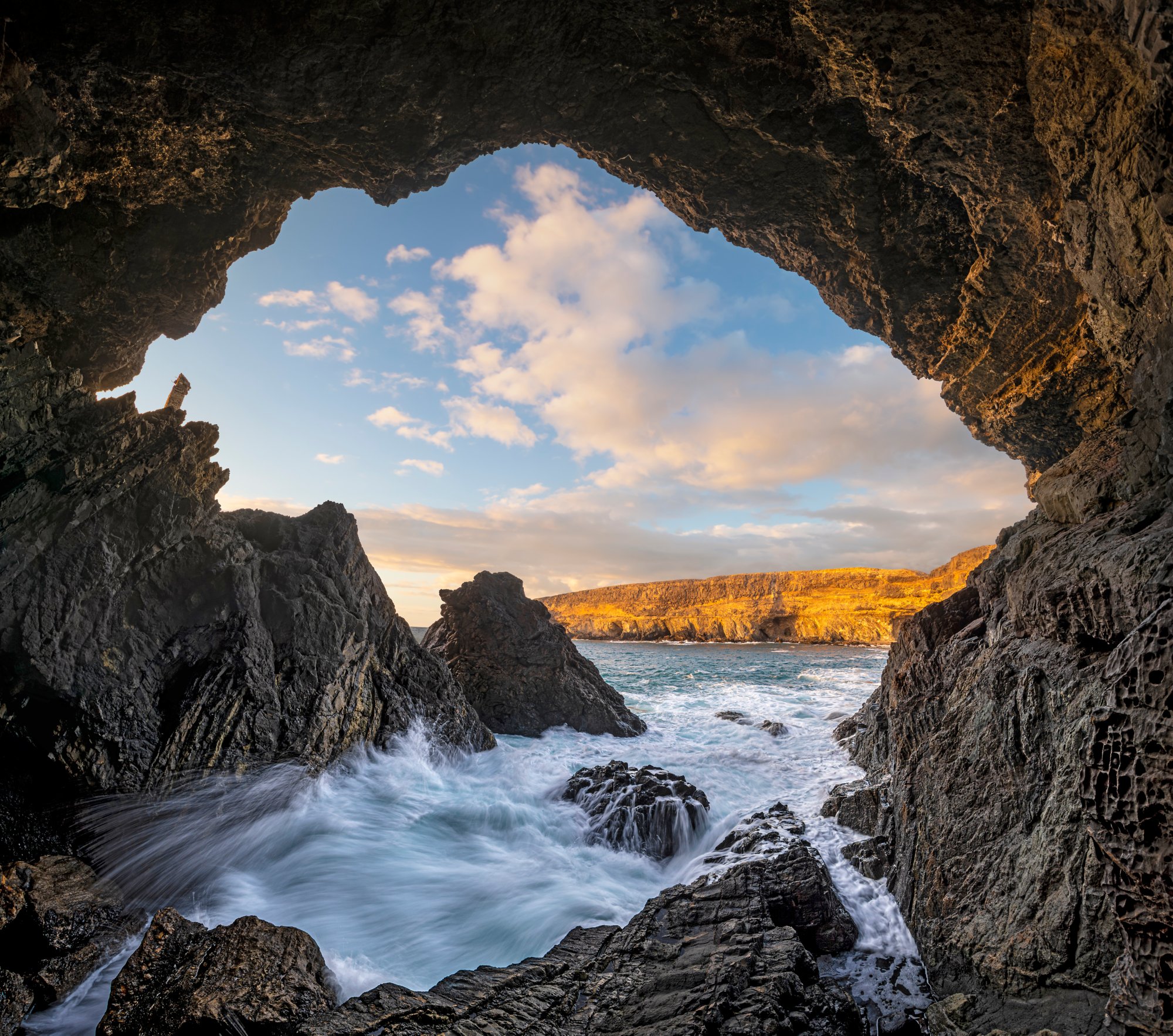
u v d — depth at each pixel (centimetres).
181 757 891
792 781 1177
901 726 895
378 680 1237
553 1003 503
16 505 849
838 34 656
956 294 932
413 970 628
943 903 584
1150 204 512
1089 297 700
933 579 8262
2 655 811
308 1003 511
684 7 701
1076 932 427
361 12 692
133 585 941
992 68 635
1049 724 535
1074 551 585
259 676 996
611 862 895
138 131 802
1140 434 603
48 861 732
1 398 838
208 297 1060
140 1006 510
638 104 828
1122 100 512
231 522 1165
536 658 1714
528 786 1182
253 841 898
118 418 945
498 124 867
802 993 495
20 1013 545
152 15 666
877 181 850
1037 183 719
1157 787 278
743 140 845
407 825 984
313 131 838
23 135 701
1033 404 944
